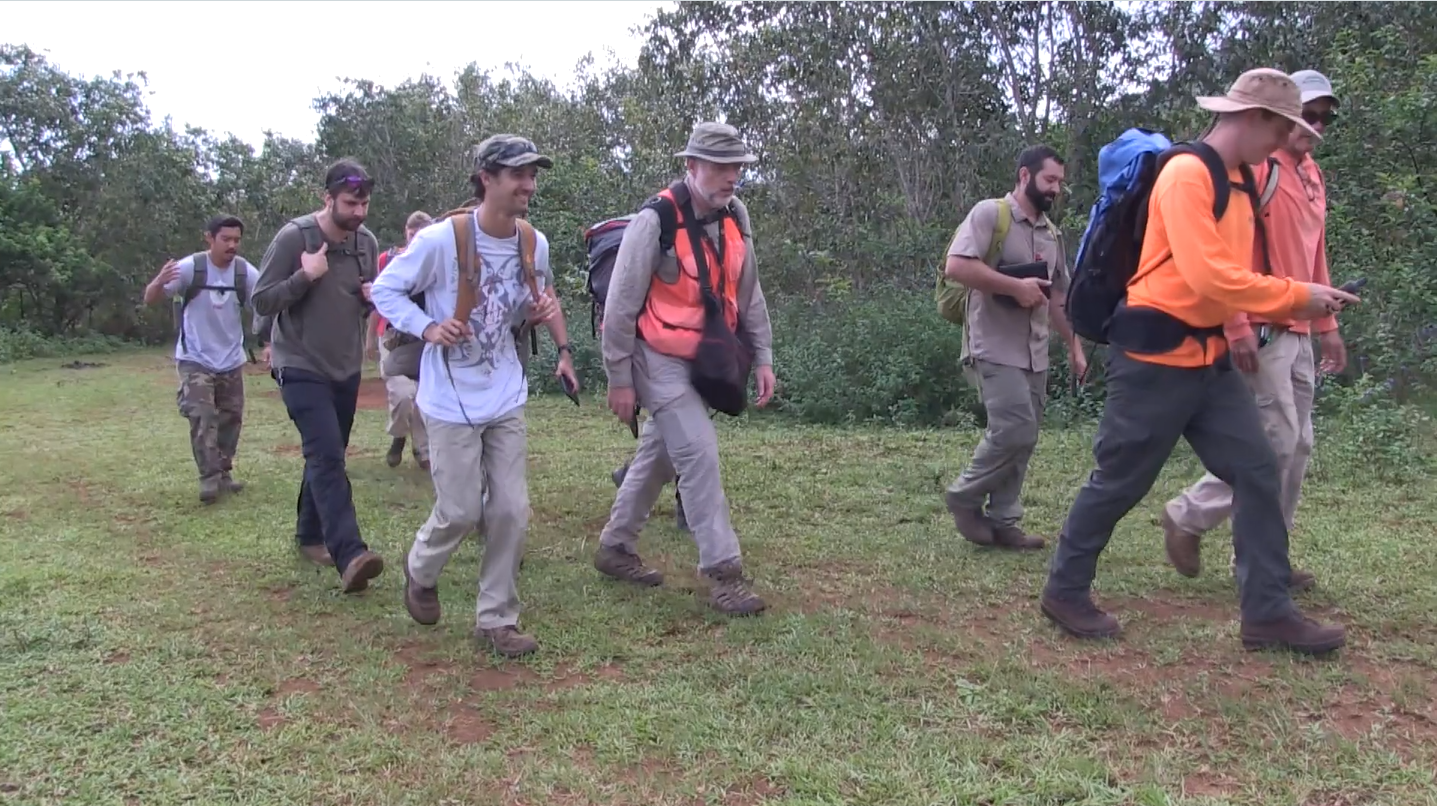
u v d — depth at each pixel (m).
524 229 3.79
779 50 13.95
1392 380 8.52
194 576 4.73
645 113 15.84
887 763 2.87
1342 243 8.88
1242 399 3.59
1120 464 3.67
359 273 4.66
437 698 3.37
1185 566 4.27
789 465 7.10
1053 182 4.66
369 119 24.77
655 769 2.89
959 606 4.18
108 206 26.33
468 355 3.66
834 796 2.71
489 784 2.81
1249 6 12.20
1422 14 10.63
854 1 13.48
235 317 6.41
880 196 13.67
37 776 2.87
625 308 4.07
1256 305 3.28
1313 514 5.41
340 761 2.94
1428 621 3.88
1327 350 4.32
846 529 5.43
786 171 13.88
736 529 5.46
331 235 4.54
